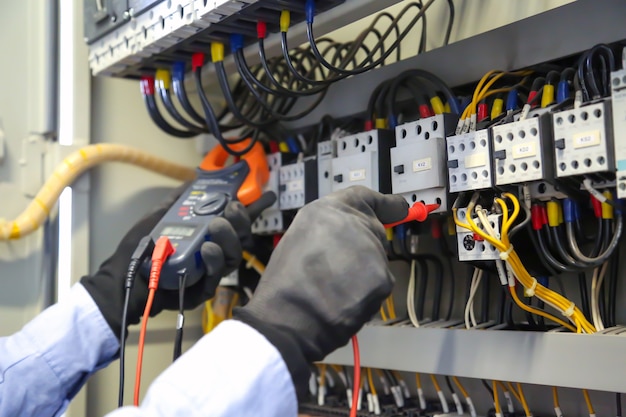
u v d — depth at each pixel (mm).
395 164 858
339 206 621
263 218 1100
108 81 1257
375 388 1110
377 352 962
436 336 883
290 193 1048
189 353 521
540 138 688
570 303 764
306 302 549
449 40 1148
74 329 808
